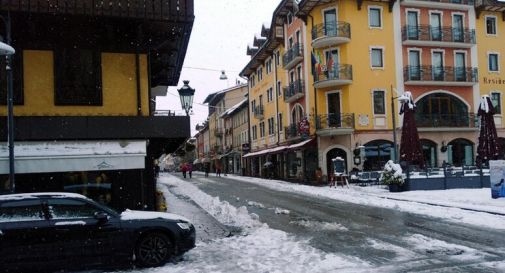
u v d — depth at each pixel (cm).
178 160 12306
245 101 5800
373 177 2905
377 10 3575
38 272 807
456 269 792
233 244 1080
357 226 1327
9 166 1039
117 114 1306
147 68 1350
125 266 870
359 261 870
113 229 855
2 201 822
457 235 1134
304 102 3797
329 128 3388
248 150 5588
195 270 827
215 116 8375
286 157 4294
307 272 793
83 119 1245
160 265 884
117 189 1316
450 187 2389
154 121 1302
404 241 1071
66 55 1282
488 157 2448
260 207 1909
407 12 3628
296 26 3978
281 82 4412
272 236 1178
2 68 1222
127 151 1219
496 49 3850
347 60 3462
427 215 1518
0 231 787
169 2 1295
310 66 3706
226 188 3148
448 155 3616
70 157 1148
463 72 3697
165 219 905
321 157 3519
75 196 866
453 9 3731
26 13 1178
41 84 1254
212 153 8456
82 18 1250
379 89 3500
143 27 1352
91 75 1297
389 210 1691
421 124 3534
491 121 2480
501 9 3847
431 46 3653
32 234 804
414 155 2462
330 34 3472
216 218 1546
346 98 3462
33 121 1204
